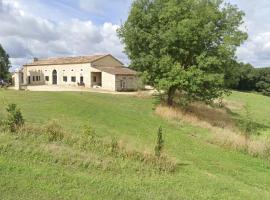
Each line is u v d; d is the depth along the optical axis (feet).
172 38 115.34
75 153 47.42
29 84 261.03
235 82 129.39
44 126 55.83
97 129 73.67
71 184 37.88
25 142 48.34
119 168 46.37
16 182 35.94
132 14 124.67
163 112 112.88
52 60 261.85
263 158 75.10
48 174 39.55
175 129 95.45
